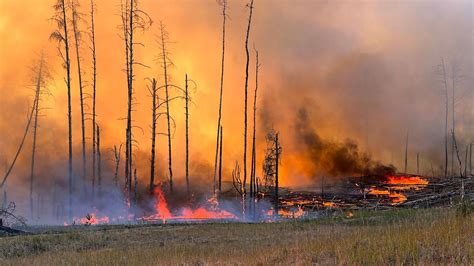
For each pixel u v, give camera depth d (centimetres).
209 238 2034
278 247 1452
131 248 1798
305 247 1305
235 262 1244
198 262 1322
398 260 965
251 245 1686
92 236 2111
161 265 1318
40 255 1745
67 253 1702
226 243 1836
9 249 1883
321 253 1169
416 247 1052
